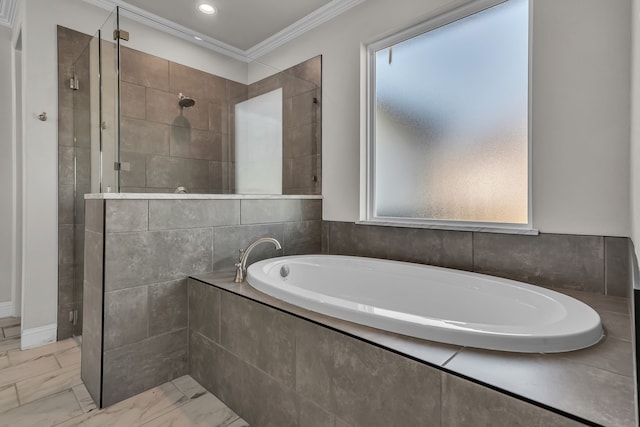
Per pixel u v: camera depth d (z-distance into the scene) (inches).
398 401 39.2
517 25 75.1
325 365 47.4
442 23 86.7
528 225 72.4
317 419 48.8
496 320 62.9
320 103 111.1
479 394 32.8
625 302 56.8
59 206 96.1
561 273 66.4
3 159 114.7
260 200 93.2
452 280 71.6
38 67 92.0
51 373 78.1
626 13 59.2
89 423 60.4
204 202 80.3
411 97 93.5
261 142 112.0
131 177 88.2
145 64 92.5
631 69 57.0
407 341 41.4
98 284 66.8
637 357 24.0
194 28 118.8
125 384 67.9
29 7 90.4
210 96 107.1
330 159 108.8
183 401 67.4
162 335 72.9
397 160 96.6
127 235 67.9
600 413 27.6
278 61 125.0
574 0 64.4
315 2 104.3
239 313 62.9
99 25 101.8
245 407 61.7
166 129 97.0
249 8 107.1
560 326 41.1
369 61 101.6
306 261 90.9
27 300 91.6
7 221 115.9
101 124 83.0
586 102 63.4
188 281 76.7
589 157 63.2
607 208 61.5
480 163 80.8
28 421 60.8
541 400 29.5
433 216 89.4
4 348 91.1
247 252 74.4
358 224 100.5
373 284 82.8
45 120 93.5
